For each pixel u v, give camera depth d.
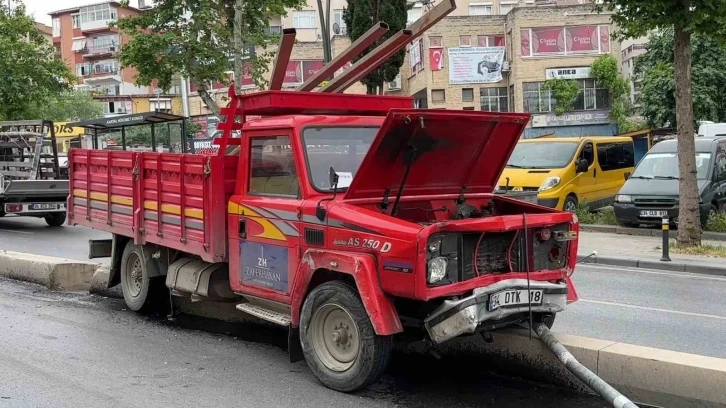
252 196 6.42
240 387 5.66
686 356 5.00
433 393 5.49
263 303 6.41
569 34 41.38
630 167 19.91
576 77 41.47
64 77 29.23
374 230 5.20
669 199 15.48
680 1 12.54
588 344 5.37
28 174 18.48
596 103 41.75
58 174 19.25
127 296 8.59
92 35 77.56
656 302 9.31
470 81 42.38
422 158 5.82
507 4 52.44
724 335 7.49
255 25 21.02
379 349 5.24
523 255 5.56
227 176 6.71
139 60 19.73
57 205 18.22
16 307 8.67
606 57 41.16
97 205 9.02
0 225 19.84
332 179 5.54
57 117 49.94
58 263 9.89
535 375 5.65
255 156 6.42
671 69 29.23
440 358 6.24
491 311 5.10
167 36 19.27
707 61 28.73
